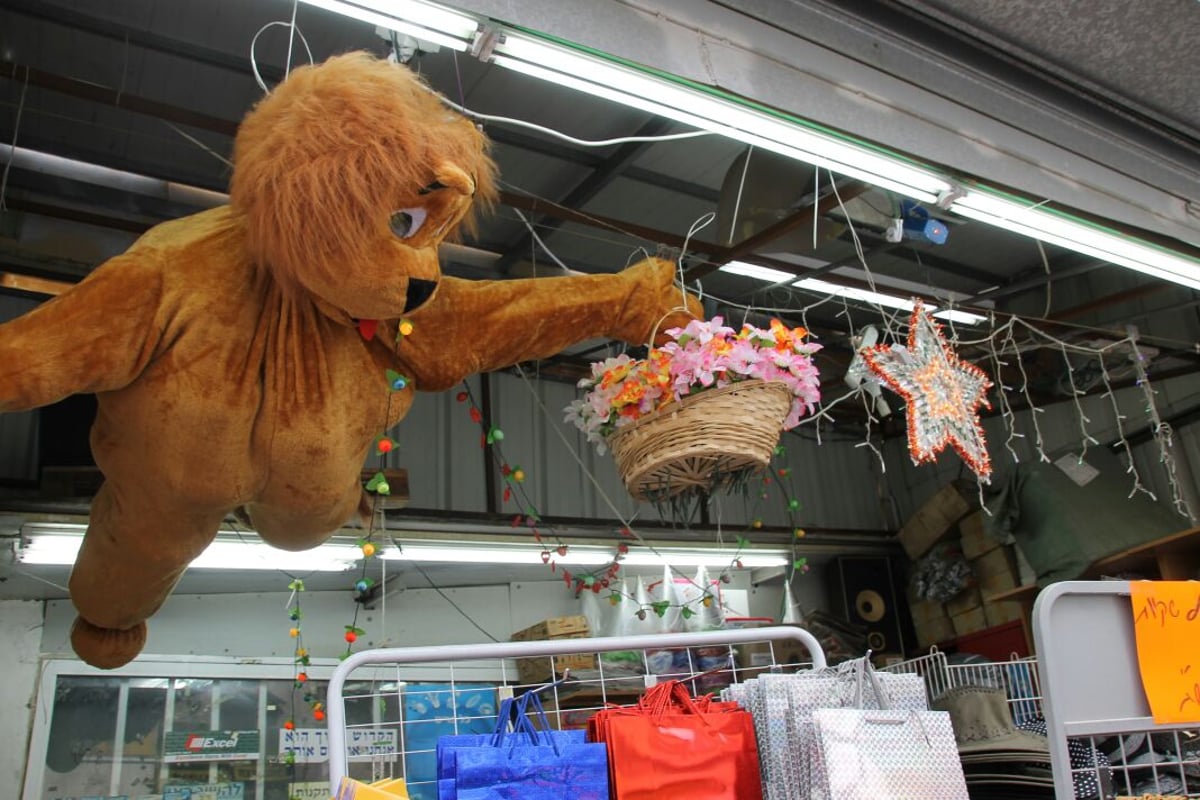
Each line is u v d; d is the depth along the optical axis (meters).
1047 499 5.00
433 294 1.81
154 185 3.84
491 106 3.72
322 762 4.54
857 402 6.44
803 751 1.69
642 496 2.30
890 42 2.09
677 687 1.90
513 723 1.98
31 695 4.14
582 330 2.31
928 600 5.92
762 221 3.79
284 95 1.73
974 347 5.26
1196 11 2.12
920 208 3.52
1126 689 1.52
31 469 4.01
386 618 5.02
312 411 1.90
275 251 1.67
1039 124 2.30
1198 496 5.18
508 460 5.30
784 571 5.95
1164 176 2.51
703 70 1.75
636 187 4.34
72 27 3.22
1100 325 5.59
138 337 1.74
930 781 1.60
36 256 3.84
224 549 4.09
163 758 4.28
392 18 1.54
